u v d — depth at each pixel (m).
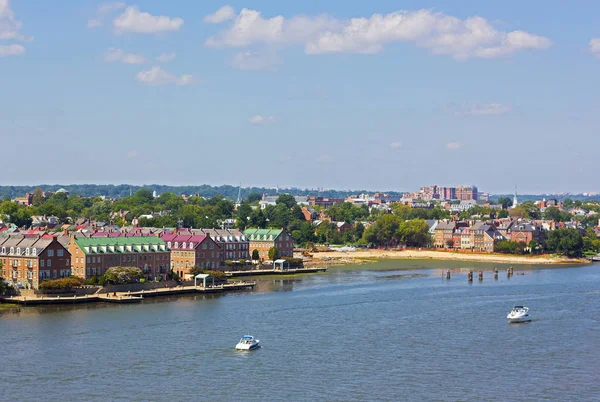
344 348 174.38
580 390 143.38
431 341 182.75
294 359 163.62
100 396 137.75
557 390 143.25
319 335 188.50
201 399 136.25
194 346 174.88
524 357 167.50
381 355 167.75
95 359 162.38
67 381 146.50
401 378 149.75
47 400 135.50
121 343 177.50
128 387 143.00
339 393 140.12
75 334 187.12
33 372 152.25
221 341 180.38
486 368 157.88
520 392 141.75
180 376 150.00
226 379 148.25
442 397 138.38
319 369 155.75
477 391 142.00
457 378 150.12
